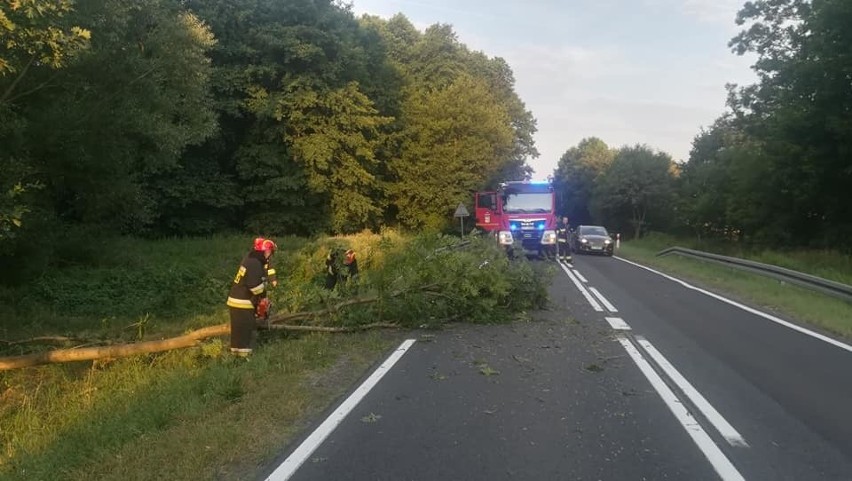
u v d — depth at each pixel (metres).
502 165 47.28
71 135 12.47
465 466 5.40
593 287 19.11
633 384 8.06
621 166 74.31
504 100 59.66
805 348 10.37
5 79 10.60
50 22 8.45
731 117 47.88
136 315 14.02
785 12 34.75
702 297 16.98
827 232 32.84
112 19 12.46
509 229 28.09
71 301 14.70
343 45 36.09
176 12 18.34
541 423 6.53
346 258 15.81
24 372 9.43
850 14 27.88
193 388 7.70
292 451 5.76
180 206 35.19
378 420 6.63
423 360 9.45
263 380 8.20
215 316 14.00
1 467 5.84
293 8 35.59
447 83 52.56
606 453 5.71
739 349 10.25
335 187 38.03
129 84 13.56
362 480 5.12
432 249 12.95
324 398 7.47
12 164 11.00
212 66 34.59
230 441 5.97
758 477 5.22
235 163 38.12
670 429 6.36
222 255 25.64
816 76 29.55
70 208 19.47
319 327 11.08
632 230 78.06
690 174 64.62
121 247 21.94
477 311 12.57
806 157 30.34
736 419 6.69
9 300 14.11
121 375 8.89
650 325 12.47
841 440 6.08
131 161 15.96
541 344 10.59
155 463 5.50
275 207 37.97
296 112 34.75
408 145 45.38
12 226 11.18
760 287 18.78
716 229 50.66
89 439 6.18
